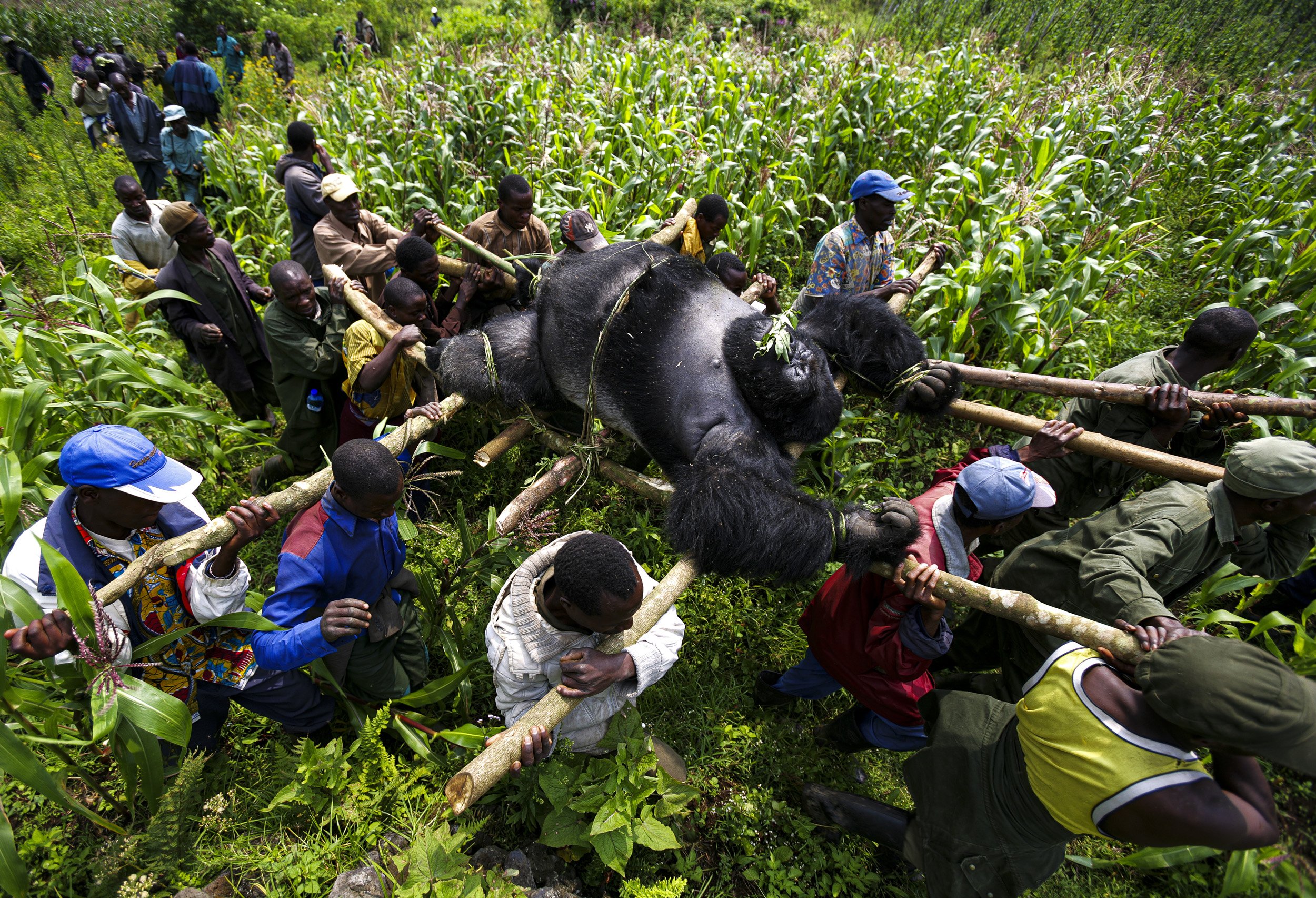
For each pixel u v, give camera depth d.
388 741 3.42
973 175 6.86
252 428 4.89
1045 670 2.38
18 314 4.62
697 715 3.72
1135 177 7.68
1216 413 3.49
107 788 3.13
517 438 3.83
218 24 17.70
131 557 2.70
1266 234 6.48
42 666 2.98
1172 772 2.05
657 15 16.39
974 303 5.28
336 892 2.64
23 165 9.97
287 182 5.81
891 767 3.73
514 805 3.13
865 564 2.88
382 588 3.07
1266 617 3.42
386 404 4.23
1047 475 3.82
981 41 13.98
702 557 2.85
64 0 21.12
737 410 3.15
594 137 7.80
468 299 4.85
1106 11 16.08
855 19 18.14
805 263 7.36
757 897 3.13
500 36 15.21
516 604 2.60
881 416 5.46
